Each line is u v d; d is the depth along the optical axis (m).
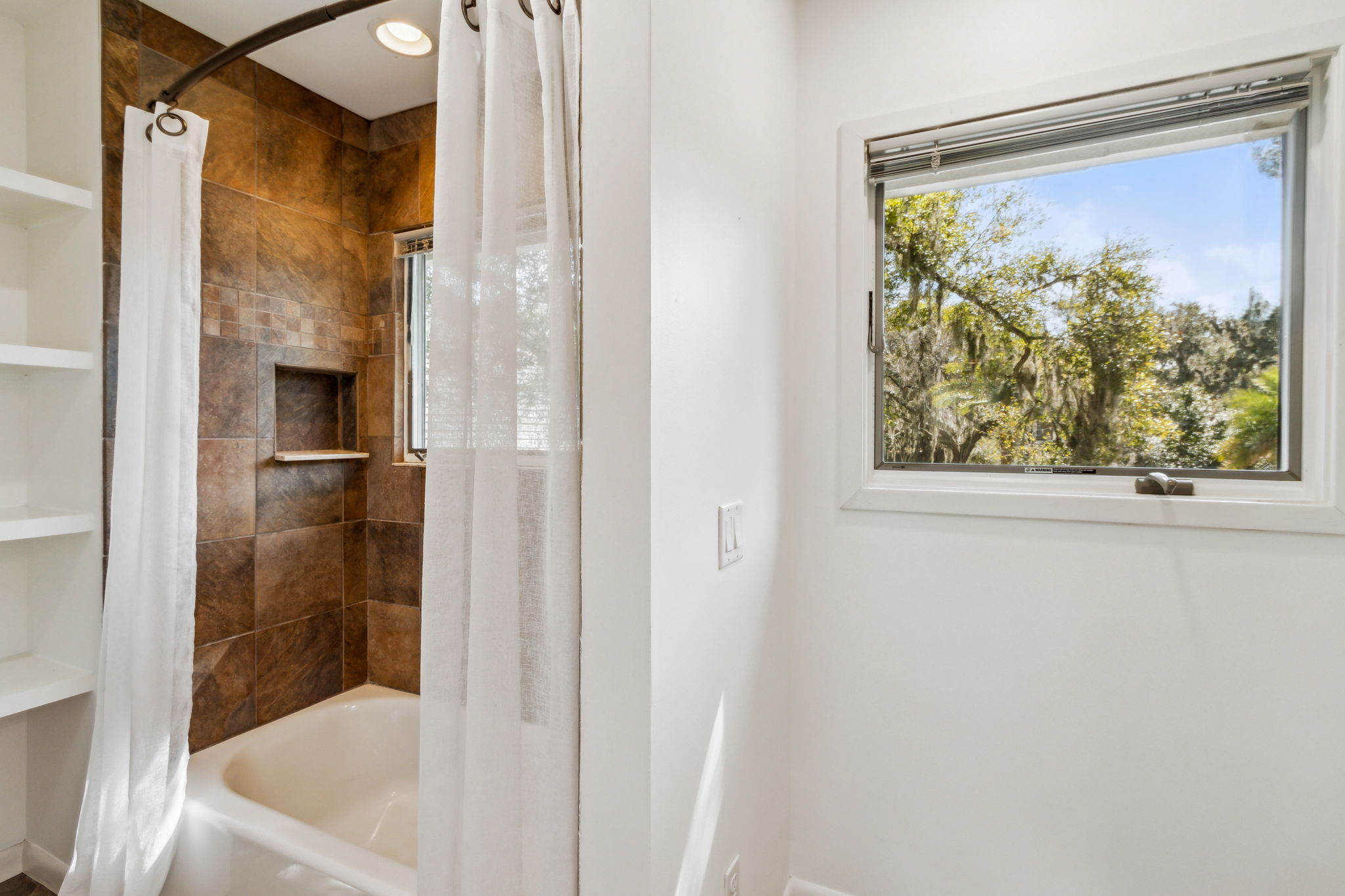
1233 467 1.29
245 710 1.95
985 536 1.42
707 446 1.10
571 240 0.99
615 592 0.93
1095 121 1.33
